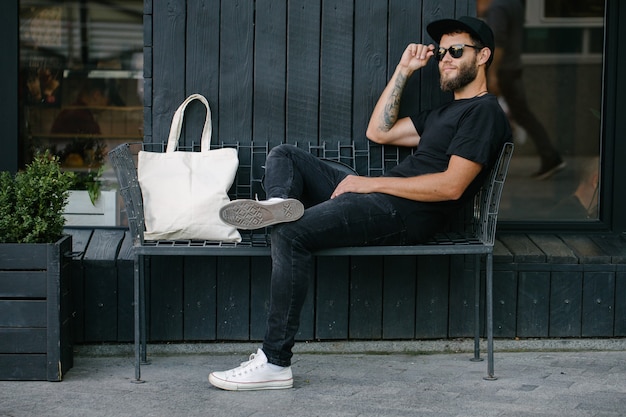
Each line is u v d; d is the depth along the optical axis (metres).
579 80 5.77
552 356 5.24
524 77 5.84
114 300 5.22
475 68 4.93
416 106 5.29
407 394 4.54
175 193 4.85
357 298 5.32
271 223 4.45
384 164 5.29
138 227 4.73
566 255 5.29
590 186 5.74
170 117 5.25
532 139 5.79
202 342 5.32
